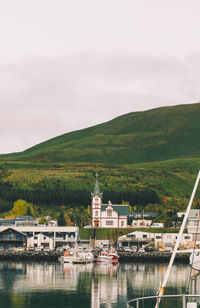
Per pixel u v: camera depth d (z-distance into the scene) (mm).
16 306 115438
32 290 136125
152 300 117750
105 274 171250
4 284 146250
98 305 116500
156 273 174500
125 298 124500
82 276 165125
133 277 162250
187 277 161750
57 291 134625
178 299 117875
